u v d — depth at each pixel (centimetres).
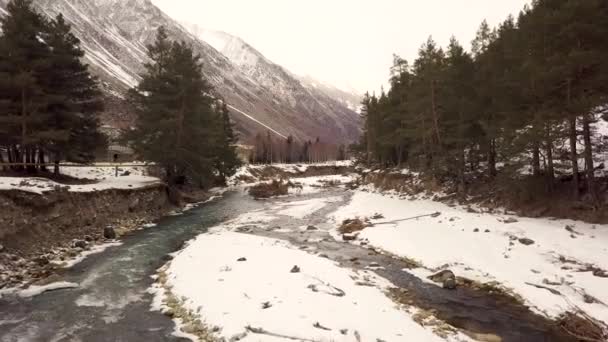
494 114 2808
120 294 1294
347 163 12412
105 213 2381
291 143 13562
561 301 1188
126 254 1817
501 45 2980
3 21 2436
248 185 6431
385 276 1543
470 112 3014
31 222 1723
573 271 1372
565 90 2006
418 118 3597
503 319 1134
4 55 2359
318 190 5612
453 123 3281
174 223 2736
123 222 2502
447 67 3381
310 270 1438
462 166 3191
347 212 3178
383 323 976
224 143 5547
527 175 2467
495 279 1425
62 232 1925
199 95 3453
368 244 2123
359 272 1554
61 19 2722
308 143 14962
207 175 3806
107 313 1136
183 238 2206
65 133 2483
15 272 1433
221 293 1175
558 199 2189
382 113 5309
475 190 3084
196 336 968
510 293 1312
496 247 1712
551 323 1100
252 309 1034
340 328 922
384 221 2577
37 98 2447
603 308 1121
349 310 1045
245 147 11475
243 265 1473
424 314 1120
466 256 1677
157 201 3112
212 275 1363
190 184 4422
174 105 3344
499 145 2689
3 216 1566
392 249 1956
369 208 3225
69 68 2706
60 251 1759
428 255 1777
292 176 9388
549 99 2081
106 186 2577
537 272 1411
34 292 1285
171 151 3228
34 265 1531
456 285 1426
